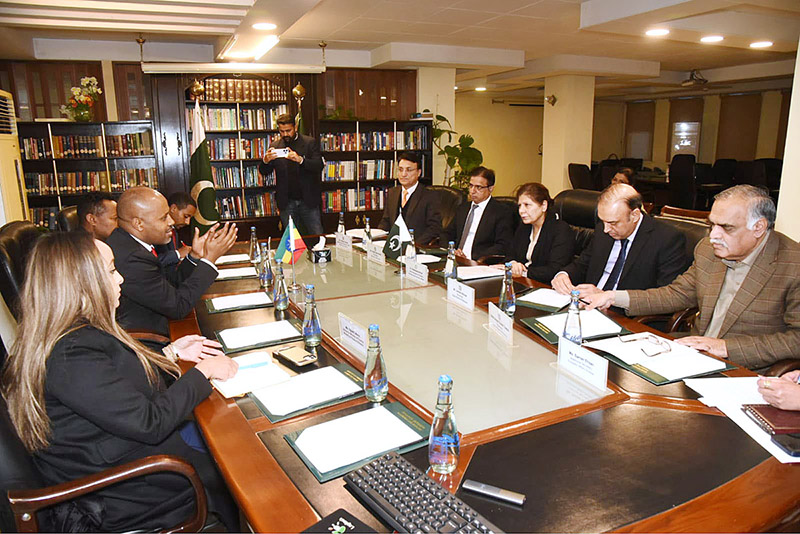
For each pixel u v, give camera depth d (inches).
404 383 55.2
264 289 96.3
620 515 34.6
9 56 210.1
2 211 138.9
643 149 501.4
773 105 400.5
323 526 33.5
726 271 78.4
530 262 125.1
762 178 332.5
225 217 234.1
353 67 265.4
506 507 35.6
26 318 48.9
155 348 74.2
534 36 236.5
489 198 141.8
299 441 44.0
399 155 271.7
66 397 47.4
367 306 84.7
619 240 100.4
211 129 226.2
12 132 150.0
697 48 275.3
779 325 72.2
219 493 55.8
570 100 329.4
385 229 165.0
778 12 195.5
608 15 172.2
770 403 48.2
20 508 44.1
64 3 133.0
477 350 65.1
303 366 60.0
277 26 163.8
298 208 215.2
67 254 49.6
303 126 238.1
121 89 229.9
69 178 215.2
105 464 51.5
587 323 73.0
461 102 461.1
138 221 85.9
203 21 156.0
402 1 174.7
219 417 49.3
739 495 36.6
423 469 40.3
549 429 45.9
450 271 101.3
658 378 55.9
